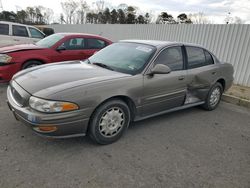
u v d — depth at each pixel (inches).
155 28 406.0
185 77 161.9
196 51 177.9
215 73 189.0
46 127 105.3
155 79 141.6
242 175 110.9
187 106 175.3
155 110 150.9
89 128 120.0
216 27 313.9
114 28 523.2
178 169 111.0
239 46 292.8
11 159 107.6
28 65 218.7
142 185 97.7
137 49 155.9
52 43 243.3
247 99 228.4
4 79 207.2
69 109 107.6
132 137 138.9
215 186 101.3
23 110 109.2
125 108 129.6
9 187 90.1
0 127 136.9
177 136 145.7
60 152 116.4
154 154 122.1
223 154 128.8
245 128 168.6
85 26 665.6
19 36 359.9
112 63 149.1
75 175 100.0
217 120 179.9
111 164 110.0
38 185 92.4
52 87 110.9
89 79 120.6
